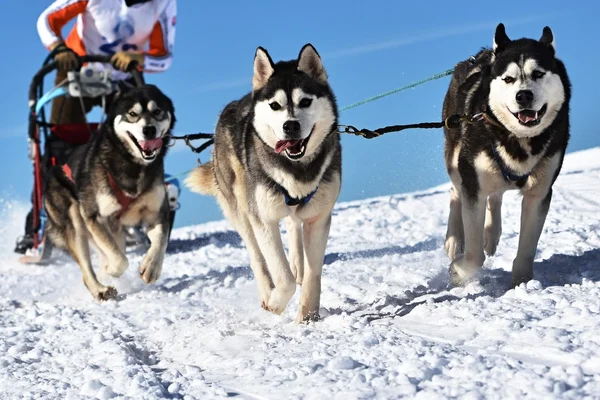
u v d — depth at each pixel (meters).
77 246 6.04
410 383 2.74
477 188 4.43
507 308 3.69
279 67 4.32
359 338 3.42
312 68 4.25
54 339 4.40
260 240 4.24
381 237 7.69
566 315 3.40
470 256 4.52
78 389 3.29
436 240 6.96
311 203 4.14
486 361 2.85
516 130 4.14
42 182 7.06
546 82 4.07
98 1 7.63
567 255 5.08
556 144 4.24
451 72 5.56
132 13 7.71
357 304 4.59
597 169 10.53
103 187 5.91
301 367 3.12
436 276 5.04
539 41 4.30
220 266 7.20
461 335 3.35
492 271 4.88
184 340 4.07
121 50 7.90
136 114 5.87
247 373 3.21
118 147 5.91
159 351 4.02
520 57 4.10
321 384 2.87
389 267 5.71
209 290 5.84
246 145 4.32
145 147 5.83
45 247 7.59
